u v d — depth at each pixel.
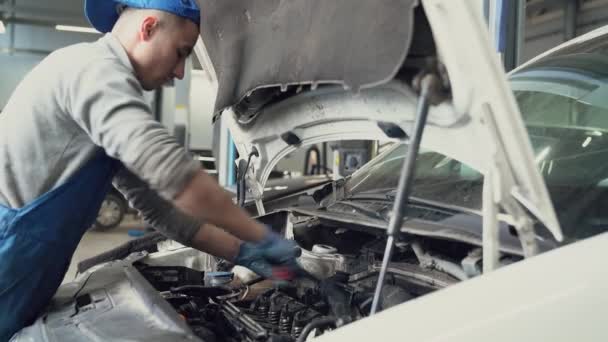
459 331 0.91
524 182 1.04
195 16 1.46
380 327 0.95
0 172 1.42
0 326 1.42
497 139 1.02
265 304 1.63
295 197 2.88
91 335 1.22
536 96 1.78
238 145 2.00
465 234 1.32
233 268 2.04
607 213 1.26
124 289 1.52
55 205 1.42
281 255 1.46
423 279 1.47
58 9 9.75
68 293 1.60
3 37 9.68
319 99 1.43
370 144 3.88
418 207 1.59
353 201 1.88
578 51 1.93
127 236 7.64
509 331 0.90
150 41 1.43
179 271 1.92
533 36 8.81
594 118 1.57
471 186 1.61
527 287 0.95
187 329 1.20
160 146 1.19
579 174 1.41
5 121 1.44
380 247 1.71
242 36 1.58
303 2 1.33
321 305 1.54
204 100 8.56
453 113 1.05
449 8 0.94
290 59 1.31
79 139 1.43
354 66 1.08
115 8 1.59
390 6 1.04
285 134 1.63
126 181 1.66
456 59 0.98
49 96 1.38
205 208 1.23
